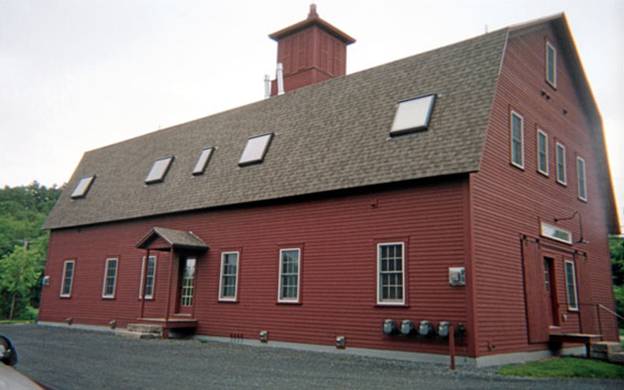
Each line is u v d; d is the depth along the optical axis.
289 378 9.95
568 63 19.62
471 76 14.60
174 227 20.39
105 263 23.09
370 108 16.41
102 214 23.61
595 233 19.92
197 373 10.41
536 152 16.30
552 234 16.41
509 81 15.26
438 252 13.03
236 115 21.64
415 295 13.23
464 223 12.66
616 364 13.61
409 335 13.13
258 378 9.88
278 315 16.20
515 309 13.78
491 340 12.53
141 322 20.45
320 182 15.67
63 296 24.80
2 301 40.09
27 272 39.19
